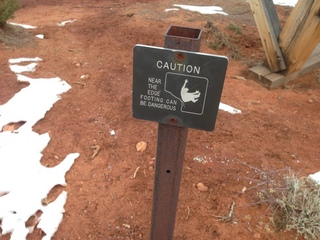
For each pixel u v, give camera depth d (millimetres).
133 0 7887
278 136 3189
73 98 3639
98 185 2574
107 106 3490
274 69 4246
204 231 2240
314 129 3369
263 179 2625
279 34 4145
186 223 2291
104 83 3949
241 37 5676
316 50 4941
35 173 2650
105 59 4598
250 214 2348
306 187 2578
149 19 6242
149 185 2572
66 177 2643
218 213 2359
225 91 3939
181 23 6062
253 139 3105
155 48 1351
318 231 2211
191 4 7547
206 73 1355
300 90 4230
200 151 2895
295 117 3564
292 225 2213
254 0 4023
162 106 1484
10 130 3107
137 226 2277
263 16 4020
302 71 4535
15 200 2416
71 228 2264
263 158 2869
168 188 1742
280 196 2426
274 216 2328
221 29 5859
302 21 3857
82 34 5523
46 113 3365
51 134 3072
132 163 2766
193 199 2459
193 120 1488
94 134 3086
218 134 3123
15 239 2191
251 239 2189
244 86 4156
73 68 4316
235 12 7078
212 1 7859
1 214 2318
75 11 6965
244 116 3461
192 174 2660
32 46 4855
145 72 1413
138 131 3123
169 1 7770
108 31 5605
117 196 2480
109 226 2273
